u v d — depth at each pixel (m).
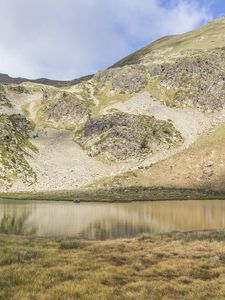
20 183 190.50
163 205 118.81
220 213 93.69
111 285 21.44
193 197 150.75
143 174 199.88
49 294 18.91
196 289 20.78
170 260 28.91
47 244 38.03
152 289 20.53
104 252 32.81
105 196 155.12
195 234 47.22
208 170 186.75
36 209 104.44
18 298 18.06
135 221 77.06
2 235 48.75
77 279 22.30
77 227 67.94
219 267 26.69
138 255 31.30
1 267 24.73
